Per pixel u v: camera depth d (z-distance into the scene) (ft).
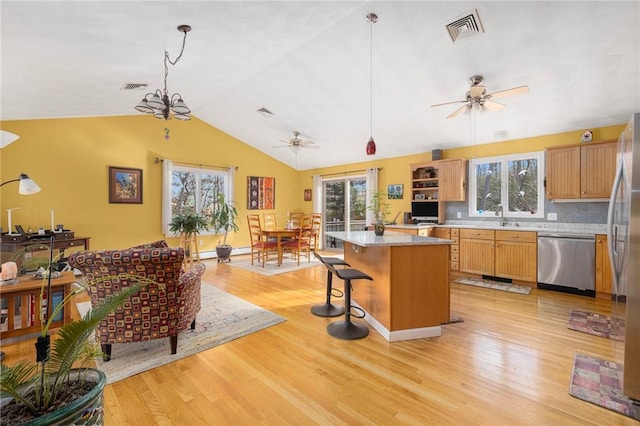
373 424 5.56
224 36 10.32
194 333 9.50
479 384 6.81
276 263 21.03
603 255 12.96
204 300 12.88
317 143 22.49
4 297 8.77
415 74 13.07
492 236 16.03
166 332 8.00
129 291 5.00
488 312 11.42
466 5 9.42
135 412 5.88
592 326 10.05
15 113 13.96
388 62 12.69
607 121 13.96
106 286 7.55
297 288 14.80
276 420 5.67
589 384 6.78
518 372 7.29
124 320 7.71
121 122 18.80
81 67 10.39
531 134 16.22
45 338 4.15
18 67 9.45
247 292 14.12
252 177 25.57
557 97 12.92
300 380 6.98
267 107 18.78
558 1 8.77
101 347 7.79
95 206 17.78
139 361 7.80
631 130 6.31
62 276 9.89
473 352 8.30
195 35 9.79
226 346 8.68
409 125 17.53
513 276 15.34
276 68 14.47
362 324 10.36
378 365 7.63
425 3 9.60
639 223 6.10
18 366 4.14
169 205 20.65
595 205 14.52
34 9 6.70
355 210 25.61
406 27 10.70
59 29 7.70
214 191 23.39
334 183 26.96
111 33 8.51
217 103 19.69
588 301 12.72
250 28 10.07
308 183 28.43
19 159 15.37
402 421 5.64
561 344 8.77
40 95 12.26
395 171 22.27
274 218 24.99
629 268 6.17
